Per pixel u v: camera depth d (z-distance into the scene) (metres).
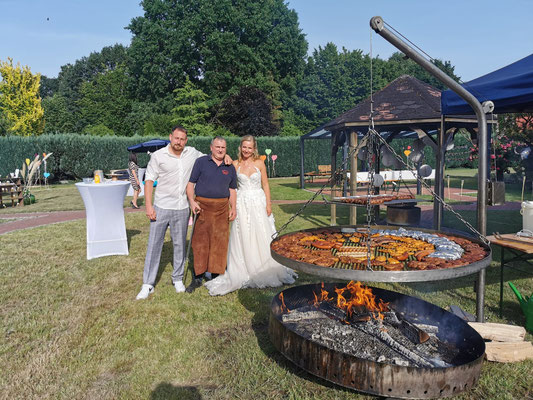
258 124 36.16
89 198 6.22
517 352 3.00
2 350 3.36
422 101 8.17
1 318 4.05
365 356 2.70
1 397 2.70
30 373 3.00
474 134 8.09
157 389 2.77
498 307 4.09
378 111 8.34
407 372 2.33
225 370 2.99
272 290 4.74
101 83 54.00
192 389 2.77
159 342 3.47
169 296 4.60
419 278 2.32
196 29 39.91
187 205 4.69
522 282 4.84
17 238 8.06
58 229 9.08
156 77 40.94
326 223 9.80
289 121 44.53
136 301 4.46
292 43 45.16
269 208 5.10
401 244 3.31
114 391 2.75
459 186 18.91
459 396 2.59
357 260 2.69
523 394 2.61
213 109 38.94
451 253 2.84
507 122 16.50
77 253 6.75
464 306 4.12
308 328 3.14
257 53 42.53
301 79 49.69
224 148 4.60
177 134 4.40
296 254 2.90
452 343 2.95
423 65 3.28
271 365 3.03
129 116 42.44
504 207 11.98
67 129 50.34
